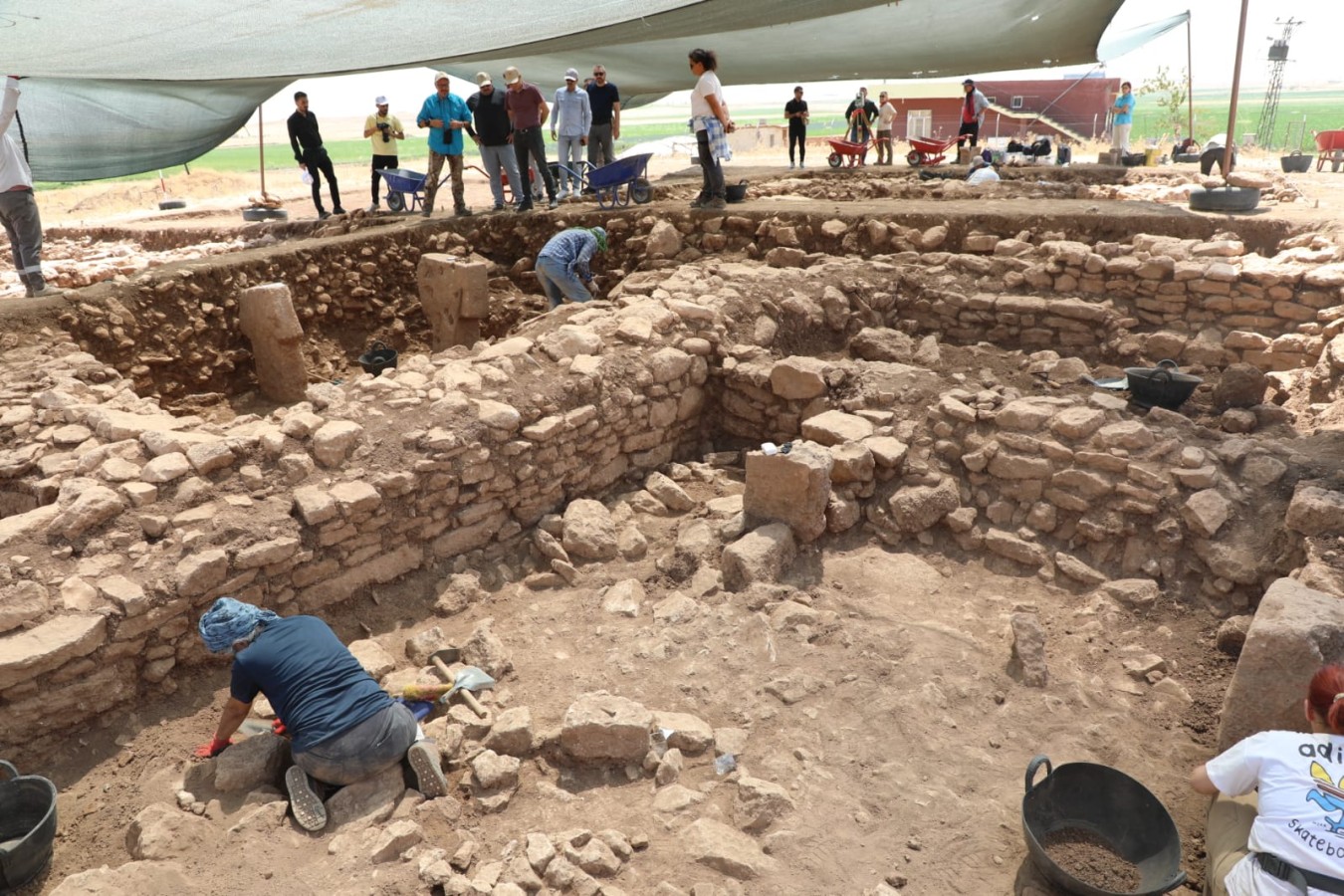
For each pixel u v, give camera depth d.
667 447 6.54
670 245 9.46
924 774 3.51
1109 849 3.17
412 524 4.87
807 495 4.92
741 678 4.03
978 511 5.27
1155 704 3.96
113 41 6.40
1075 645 4.33
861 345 7.21
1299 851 2.37
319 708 3.29
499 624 4.63
